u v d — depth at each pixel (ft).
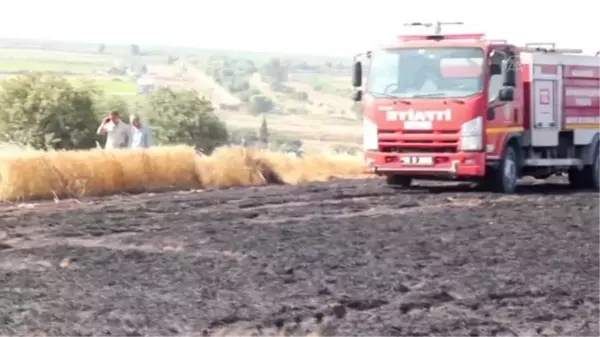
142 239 49.93
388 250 46.60
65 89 116.26
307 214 61.36
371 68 77.10
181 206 65.46
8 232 52.70
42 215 60.18
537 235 52.37
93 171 74.79
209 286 37.70
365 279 39.17
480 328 31.45
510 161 77.97
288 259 43.73
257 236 50.88
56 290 36.99
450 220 58.39
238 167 85.46
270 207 65.36
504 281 39.06
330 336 30.32
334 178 95.45
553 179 101.24
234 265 42.29
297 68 491.72
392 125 75.72
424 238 50.70
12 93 114.42
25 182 70.90
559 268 42.24
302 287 37.55
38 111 113.60
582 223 57.77
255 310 33.45
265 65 426.51
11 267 42.14
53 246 47.85
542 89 80.69
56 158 73.36
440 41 75.25
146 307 33.94
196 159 82.53
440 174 74.90
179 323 31.63
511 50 76.43
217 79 385.50
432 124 74.54
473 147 73.72
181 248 47.14
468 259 44.21
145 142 85.92
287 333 30.68
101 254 45.37
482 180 79.05
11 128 113.80
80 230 53.21
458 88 74.18
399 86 75.87
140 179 77.87
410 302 34.91
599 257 45.32
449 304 34.99
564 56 82.84
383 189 79.41
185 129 132.57
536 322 32.40
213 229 53.47
